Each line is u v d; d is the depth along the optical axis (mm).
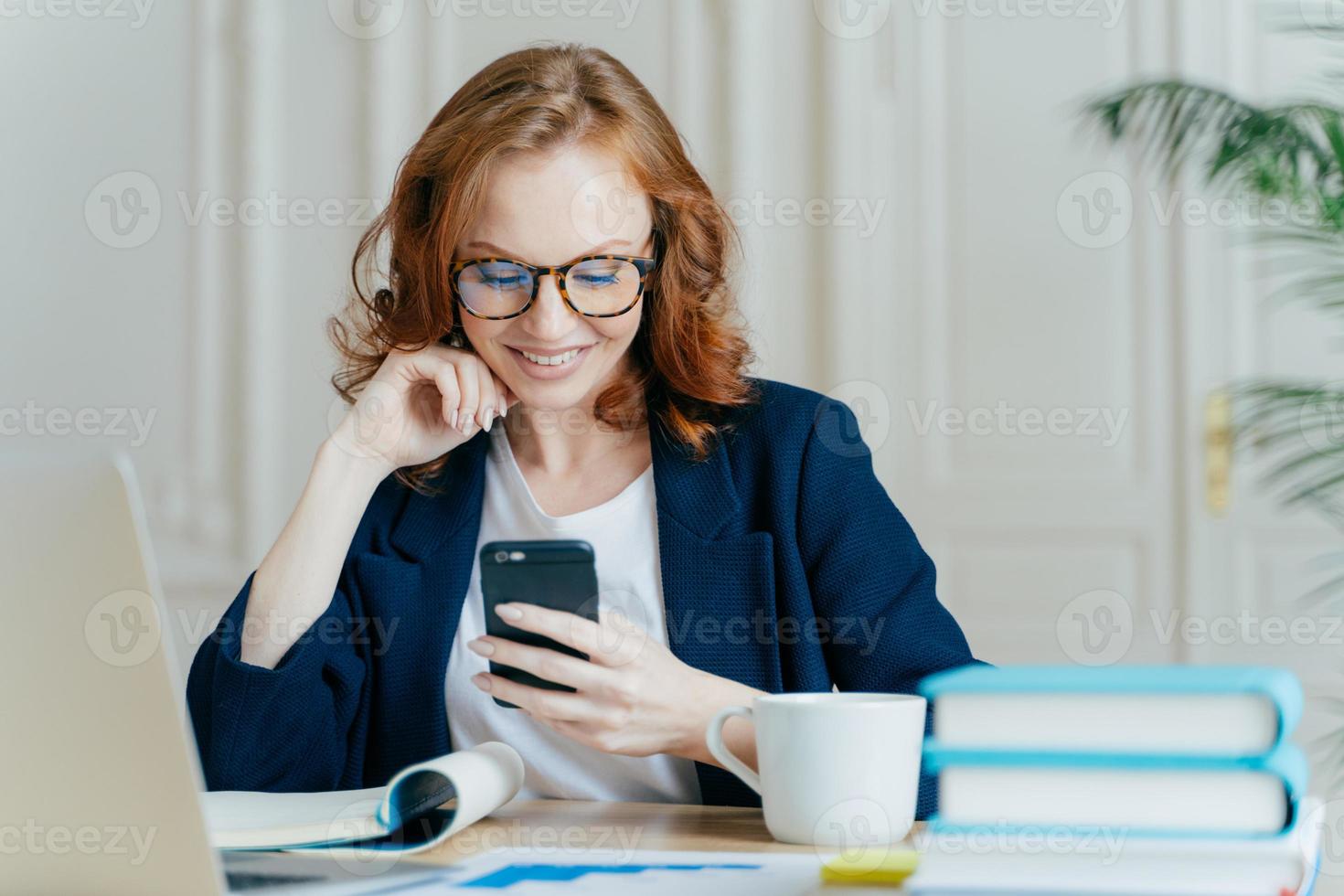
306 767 1146
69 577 574
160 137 3285
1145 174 3115
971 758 605
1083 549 3145
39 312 3305
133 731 582
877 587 1228
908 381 3189
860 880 667
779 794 790
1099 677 610
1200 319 3102
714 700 960
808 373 3184
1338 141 2523
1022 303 3172
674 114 3191
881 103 3189
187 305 3279
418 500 1312
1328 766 2955
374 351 1332
